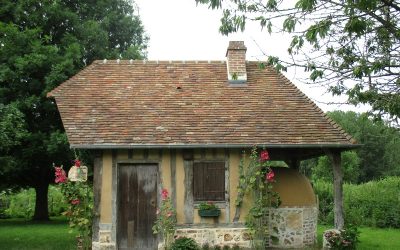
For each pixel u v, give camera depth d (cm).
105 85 1478
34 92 1880
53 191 2911
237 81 1524
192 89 1489
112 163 1268
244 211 1273
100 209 1250
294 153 1462
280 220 1374
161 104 1409
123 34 2433
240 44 1566
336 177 1284
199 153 1286
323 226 2233
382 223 2209
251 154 1284
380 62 736
